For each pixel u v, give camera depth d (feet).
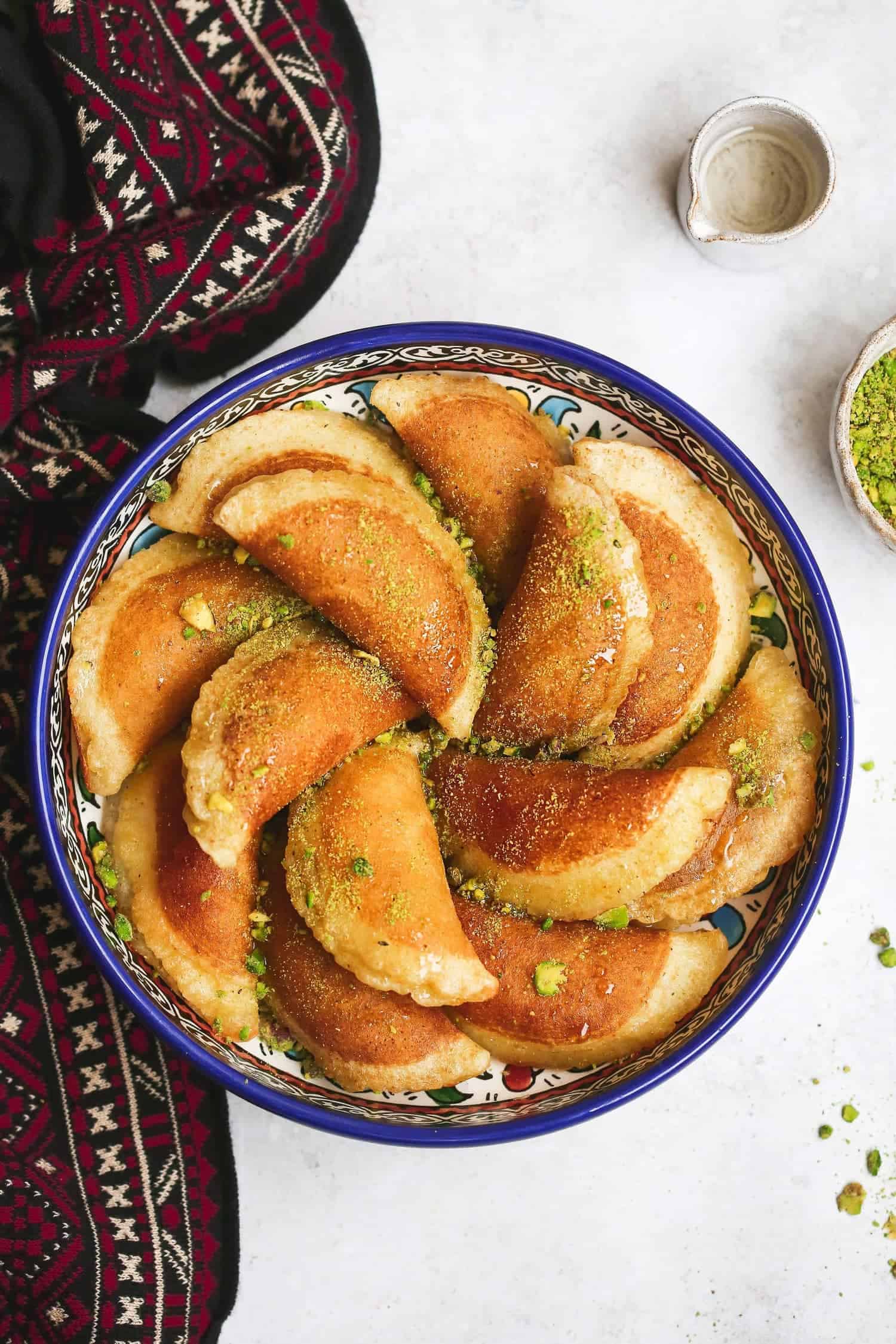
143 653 3.19
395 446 3.28
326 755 3.14
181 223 3.42
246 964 3.21
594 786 3.18
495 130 3.53
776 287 3.51
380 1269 3.50
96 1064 3.42
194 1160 3.44
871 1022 3.50
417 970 3.10
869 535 3.46
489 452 3.21
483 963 3.19
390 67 3.53
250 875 3.20
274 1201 3.50
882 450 3.46
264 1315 3.49
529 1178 3.51
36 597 3.45
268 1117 3.50
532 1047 3.22
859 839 3.50
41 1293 3.43
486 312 3.51
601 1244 3.51
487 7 3.53
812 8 3.53
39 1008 3.41
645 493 3.23
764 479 3.25
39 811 3.16
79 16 3.33
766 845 3.22
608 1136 3.51
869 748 3.51
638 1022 3.21
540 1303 3.51
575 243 3.52
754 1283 3.51
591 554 3.13
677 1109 3.51
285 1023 3.23
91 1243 3.43
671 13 3.52
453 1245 3.51
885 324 3.39
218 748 3.10
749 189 3.51
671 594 3.21
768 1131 3.50
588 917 3.18
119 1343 3.43
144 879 3.21
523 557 3.24
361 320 3.51
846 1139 3.51
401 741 3.23
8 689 3.43
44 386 3.40
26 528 3.46
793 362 3.51
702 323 3.51
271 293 3.48
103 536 3.20
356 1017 3.18
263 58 3.45
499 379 3.29
